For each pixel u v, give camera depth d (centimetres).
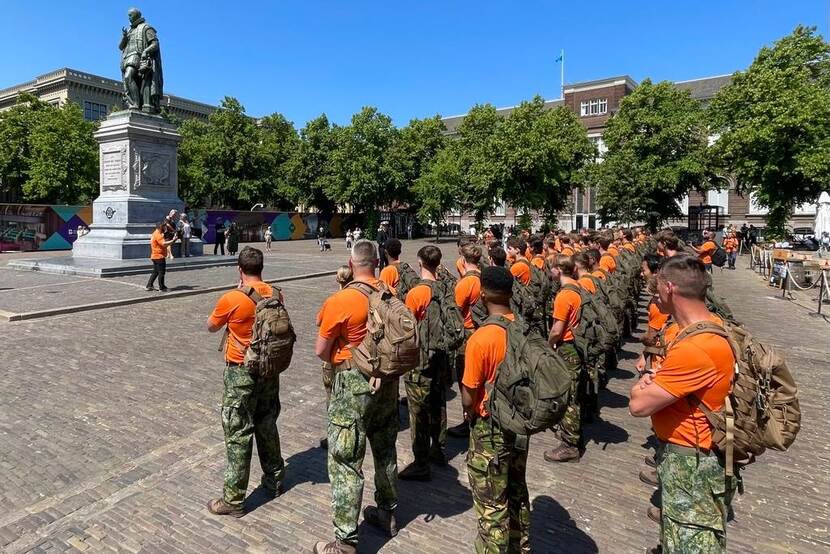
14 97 7069
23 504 390
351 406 331
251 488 421
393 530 358
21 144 4012
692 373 224
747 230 3634
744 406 220
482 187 3719
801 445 520
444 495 415
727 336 228
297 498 404
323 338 337
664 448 242
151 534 355
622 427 566
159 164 2069
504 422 268
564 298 473
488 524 282
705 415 227
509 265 785
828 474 458
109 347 839
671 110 3831
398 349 318
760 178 3256
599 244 1048
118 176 1998
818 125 2984
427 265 463
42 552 334
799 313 1252
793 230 4184
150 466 451
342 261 2553
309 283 1728
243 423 372
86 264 1748
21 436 504
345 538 323
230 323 369
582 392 480
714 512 227
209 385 662
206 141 5116
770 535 365
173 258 2008
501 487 282
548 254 1025
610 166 3938
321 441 505
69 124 3934
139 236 1958
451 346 448
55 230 2919
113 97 7075
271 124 6084
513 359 268
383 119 5250
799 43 3253
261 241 4612
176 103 7794
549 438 539
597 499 409
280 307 372
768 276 2005
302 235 5125
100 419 549
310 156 5594
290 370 749
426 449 438
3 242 2714
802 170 2972
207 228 4066
